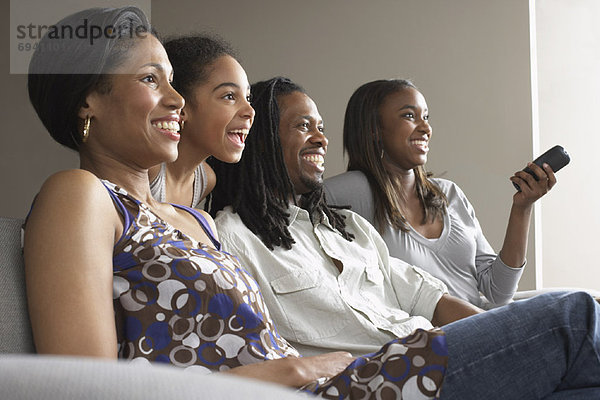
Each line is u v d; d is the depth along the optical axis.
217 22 4.59
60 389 0.39
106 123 1.31
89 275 1.06
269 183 1.93
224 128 1.75
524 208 2.50
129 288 1.18
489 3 4.28
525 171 2.47
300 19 4.52
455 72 4.31
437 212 2.57
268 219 1.82
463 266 2.54
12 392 0.39
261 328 1.23
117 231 1.19
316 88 4.49
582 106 4.90
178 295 1.18
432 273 2.47
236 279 1.24
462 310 1.98
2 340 1.03
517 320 1.07
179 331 1.18
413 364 1.03
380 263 2.04
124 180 1.33
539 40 4.95
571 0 4.91
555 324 1.07
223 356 1.19
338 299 1.76
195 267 1.20
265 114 1.96
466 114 4.29
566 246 4.93
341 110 4.46
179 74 1.74
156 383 0.41
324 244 1.90
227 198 1.93
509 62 4.24
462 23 4.31
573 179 4.91
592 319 1.09
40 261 1.05
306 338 1.70
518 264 2.52
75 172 1.15
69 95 1.29
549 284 4.96
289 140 2.01
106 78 1.30
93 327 1.03
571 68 4.91
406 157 2.53
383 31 4.42
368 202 2.49
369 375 1.05
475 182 4.26
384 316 1.86
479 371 1.03
